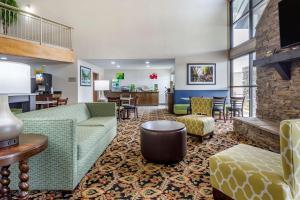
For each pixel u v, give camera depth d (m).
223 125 5.32
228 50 7.56
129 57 7.59
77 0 7.42
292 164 1.33
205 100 4.80
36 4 7.32
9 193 1.78
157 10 7.48
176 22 7.52
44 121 1.93
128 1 7.47
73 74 7.62
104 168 2.59
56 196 1.94
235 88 7.23
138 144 3.67
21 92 1.19
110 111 4.31
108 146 3.54
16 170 1.91
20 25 6.98
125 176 2.36
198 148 3.41
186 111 7.18
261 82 4.32
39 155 1.95
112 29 7.52
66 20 7.45
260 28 4.32
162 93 12.44
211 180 1.88
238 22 6.99
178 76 7.67
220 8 7.48
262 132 3.51
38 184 1.97
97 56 7.58
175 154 2.67
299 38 2.96
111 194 1.98
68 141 1.95
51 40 7.36
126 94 10.20
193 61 7.63
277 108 3.78
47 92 7.39
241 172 1.58
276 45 3.73
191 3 7.46
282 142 1.37
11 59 6.04
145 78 12.40
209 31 7.54
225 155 1.84
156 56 7.59
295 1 3.00
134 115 7.40
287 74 3.40
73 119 1.97
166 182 2.22
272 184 1.38
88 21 7.49
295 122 1.35
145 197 1.92
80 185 2.14
